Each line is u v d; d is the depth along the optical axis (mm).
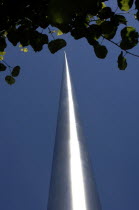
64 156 5855
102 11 2998
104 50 3188
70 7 2496
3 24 3000
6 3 2842
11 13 2902
